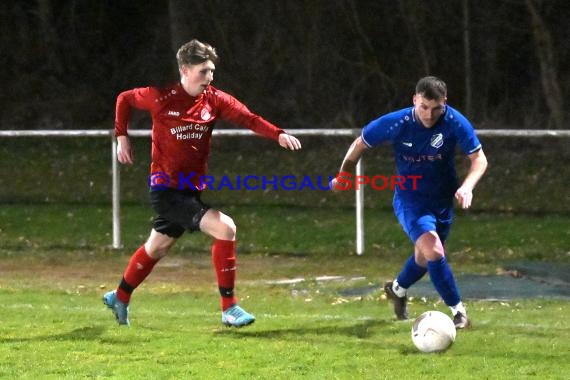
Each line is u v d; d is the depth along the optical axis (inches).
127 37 2244.1
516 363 546.6
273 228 1218.6
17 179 1576.0
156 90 614.2
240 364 545.3
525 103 1856.5
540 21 1702.8
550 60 1707.7
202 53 600.7
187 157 618.2
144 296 841.5
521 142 1727.4
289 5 1945.1
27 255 1090.7
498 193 1408.7
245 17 1957.4
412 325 642.2
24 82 2199.8
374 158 1637.6
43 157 1755.7
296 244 1138.7
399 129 613.6
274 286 900.6
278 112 1964.8
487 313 740.7
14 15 2219.5
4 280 941.2
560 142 1660.9
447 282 637.9
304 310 764.0
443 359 555.5
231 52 1968.5
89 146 1859.0
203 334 629.6
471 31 1859.0
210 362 550.3
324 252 1093.1
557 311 751.1
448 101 1923.0
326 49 1946.4
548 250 1068.5
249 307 778.8
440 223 642.2
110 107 2187.5
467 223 1218.0
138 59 2228.1
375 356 564.1
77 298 827.4
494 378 514.0
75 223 1263.5
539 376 518.3
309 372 526.9
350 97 1939.0
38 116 2158.0
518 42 1854.1
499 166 1566.2
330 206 1337.4
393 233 1174.3
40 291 865.5
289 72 1964.8
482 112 1863.9
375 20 1921.8
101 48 2240.4
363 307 780.6
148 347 589.3
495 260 1027.3
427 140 611.8
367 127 623.8
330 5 1931.6
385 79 1929.1
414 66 1920.5
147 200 1412.4
